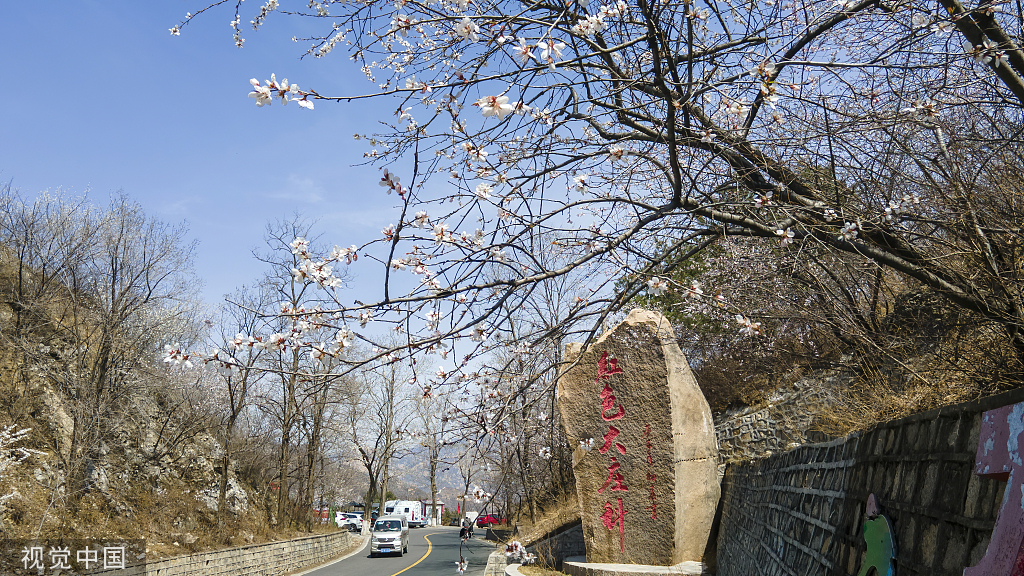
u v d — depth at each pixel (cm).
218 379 2130
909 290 669
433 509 5181
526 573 1266
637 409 1101
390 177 382
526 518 1939
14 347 1591
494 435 450
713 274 740
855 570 360
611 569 1012
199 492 2014
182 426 1998
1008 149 483
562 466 1569
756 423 1297
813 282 633
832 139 460
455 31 392
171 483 1950
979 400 243
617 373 1120
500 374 462
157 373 1853
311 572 1983
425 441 492
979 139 459
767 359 1253
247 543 1911
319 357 378
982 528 229
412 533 4088
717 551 1024
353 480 4041
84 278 1770
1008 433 211
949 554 253
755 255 666
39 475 1509
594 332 423
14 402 1605
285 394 2098
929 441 290
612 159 474
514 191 439
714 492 1077
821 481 482
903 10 461
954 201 450
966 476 250
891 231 445
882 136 529
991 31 404
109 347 1655
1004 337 508
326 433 2448
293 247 381
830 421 786
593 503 1102
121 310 1692
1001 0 390
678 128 439
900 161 515
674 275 511
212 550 1611
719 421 1442
